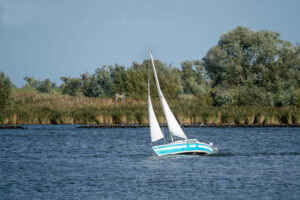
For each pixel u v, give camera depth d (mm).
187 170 131750
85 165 143500
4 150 182250
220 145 196625
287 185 111188
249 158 155875
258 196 100875
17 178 121938
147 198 99875
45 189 109000
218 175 123812
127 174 126562
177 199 98750
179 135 153500
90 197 101188
